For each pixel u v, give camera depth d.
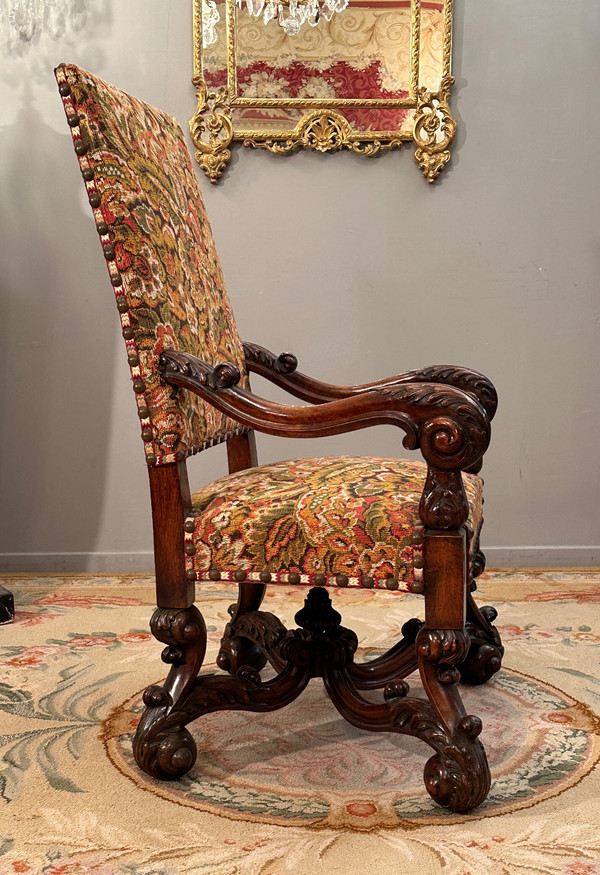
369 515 1.54
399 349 3.19
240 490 1.70
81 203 3.11
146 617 2.68
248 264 3.15
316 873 1.37
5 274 3.14
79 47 3.06
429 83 3.04
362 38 3.03
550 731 1.89
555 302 3.16
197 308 1.85
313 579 1.56
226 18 3.01
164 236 1.75
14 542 3.25
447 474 1.50
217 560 1.61
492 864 1.40
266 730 1.93
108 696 2.07
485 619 2.16
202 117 3.06
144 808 1.58
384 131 3.07
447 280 3.15
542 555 3.25
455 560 1.50
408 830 1.50
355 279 3.15
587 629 2.55
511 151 3.10
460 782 1.53
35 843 1.46
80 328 3.16
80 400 3.19
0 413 3.19
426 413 1.49
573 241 3.13
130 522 3.23
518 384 3.19
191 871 1.38
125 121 1.75
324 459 1.98
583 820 1.53
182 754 1.67
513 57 3.06
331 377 3.20
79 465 3.21
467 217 3.12
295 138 3.06
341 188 3.11
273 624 2.08
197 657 1.72
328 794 1.64
